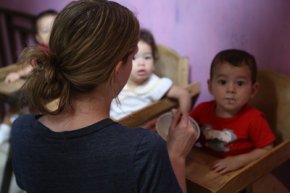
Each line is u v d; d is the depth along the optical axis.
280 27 1.38
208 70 1.67
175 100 1.56
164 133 1.15
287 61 1.42
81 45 0.67
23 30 2.33
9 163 1.40
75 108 0.73
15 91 1.67
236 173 1.01
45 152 0.72
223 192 0.98
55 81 0.72
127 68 0.74
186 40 1.70
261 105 1.39
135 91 1.63
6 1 2.40
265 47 1.46
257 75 1.39
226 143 1.27
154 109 1.38
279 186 1.38
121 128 0.71
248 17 1.46
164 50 1.72
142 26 1.83
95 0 0.72
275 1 1.36
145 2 1.76
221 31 1.56
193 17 1.63
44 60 0.72
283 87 1.33
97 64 0.68
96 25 0.68
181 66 1.66
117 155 0.68
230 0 1.49
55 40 0.71
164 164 0.70
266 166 1.07
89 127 0.71
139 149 0.68
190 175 1.09
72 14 0.70
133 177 0.68
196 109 1.37
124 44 0.70
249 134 1.26
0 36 2.50
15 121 0.81
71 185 0.71
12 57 2.47
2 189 1.39
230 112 1.29
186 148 0.90
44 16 1.98
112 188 0.69
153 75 1.66
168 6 1.69
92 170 0.69
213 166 1.13
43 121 0.77
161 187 0.69
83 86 0.70
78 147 0.70
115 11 0.70
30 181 0.75
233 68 1.23
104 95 0.73
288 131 1.33
